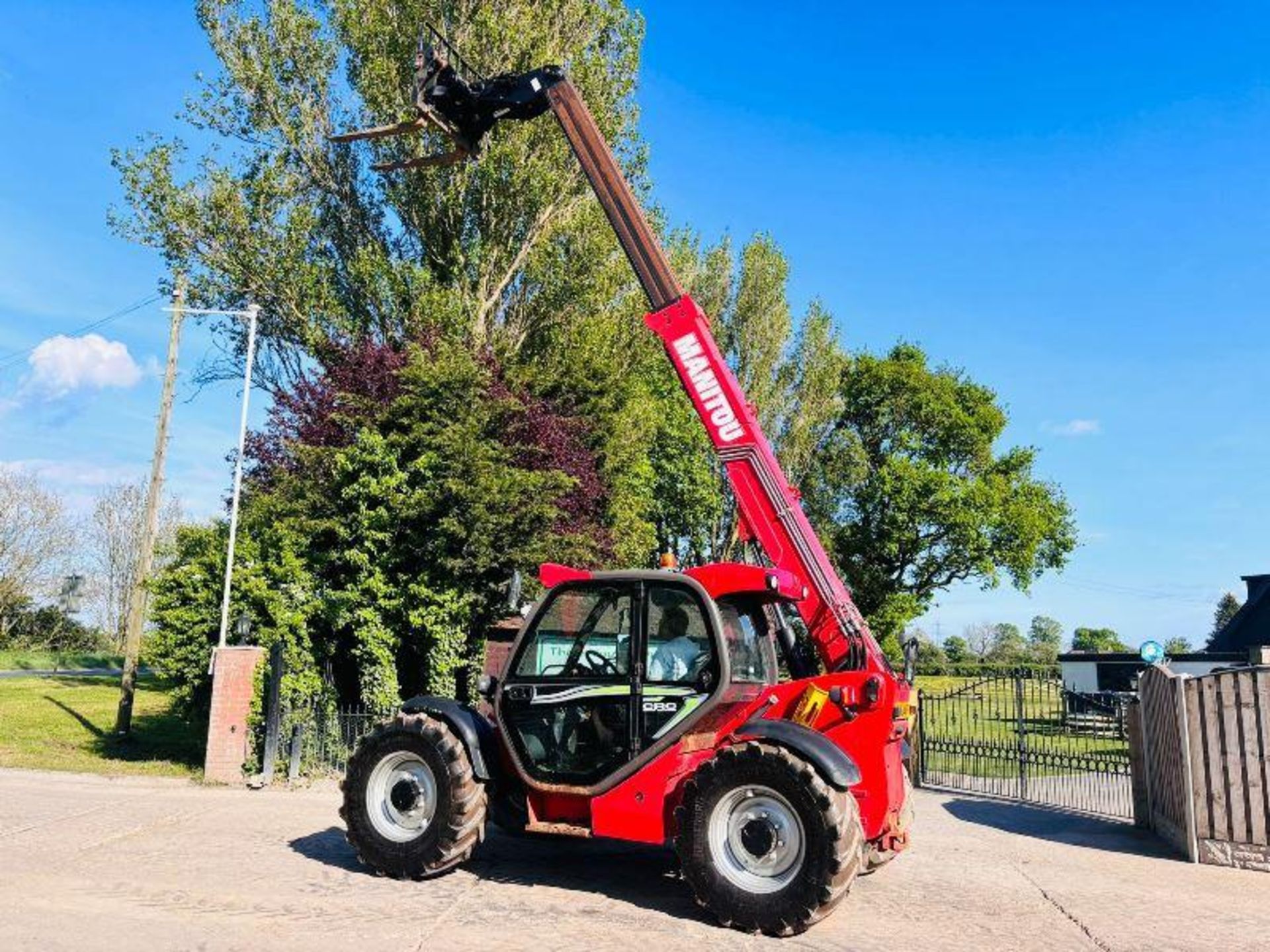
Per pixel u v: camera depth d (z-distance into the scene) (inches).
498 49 757.9
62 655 1710.1
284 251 798.5
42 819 333.7
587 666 257.6
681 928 219.5
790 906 213.8
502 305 825.5
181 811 360.8
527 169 773.3
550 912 228.5
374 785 265.1
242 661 467.8
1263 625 1359.5
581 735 253.6
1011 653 2544.3
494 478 524.7
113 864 265.1
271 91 810.2
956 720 573.0
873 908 248.1
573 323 818.2
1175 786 354.0
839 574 1546.5
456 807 253.1
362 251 787.4
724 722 256.8
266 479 622.8
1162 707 374.0
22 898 225.1
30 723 684.7
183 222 779.4
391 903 231.9
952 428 1587.1
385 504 530.0
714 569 258.2
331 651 518.9
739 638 263.9
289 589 498.3
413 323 741.9
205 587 554.9
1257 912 259.1
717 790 226.4
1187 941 225.8
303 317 805.9
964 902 259.0
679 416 1187.9
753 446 281.3
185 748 583.5
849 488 1550.2
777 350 1332.4
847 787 220.2
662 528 1204.5
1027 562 1514.5
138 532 2129.7
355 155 853.8
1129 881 296.7
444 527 508.1
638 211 299.7
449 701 274.2
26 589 1764.3
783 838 219.9
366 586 516.7
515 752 257.0
